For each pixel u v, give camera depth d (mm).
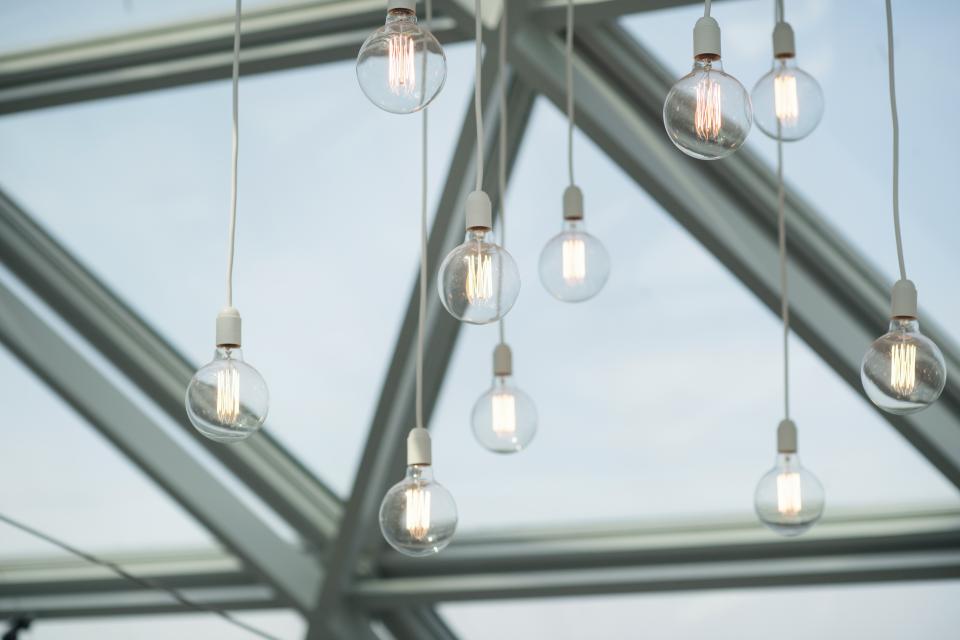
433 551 2512
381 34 2047
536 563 5074
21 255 4836
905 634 4762
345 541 5012
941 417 4227
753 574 4727
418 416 2543
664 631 5078
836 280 4137
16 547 3760
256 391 2176
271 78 4246
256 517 5277
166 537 5539
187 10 4082
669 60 3973
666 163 3980
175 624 4039
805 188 4047
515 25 3766
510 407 3020
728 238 3971
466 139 4020
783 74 2691
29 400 5270
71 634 3955
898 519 4586
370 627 5355
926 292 4098
